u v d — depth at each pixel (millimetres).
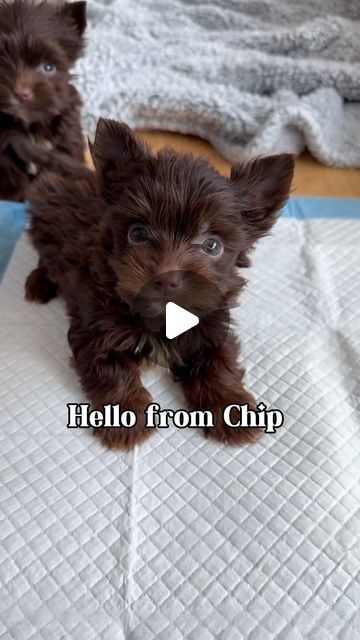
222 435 255
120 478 242
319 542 221
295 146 507
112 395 259
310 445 251
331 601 206
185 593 209
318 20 556
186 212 217
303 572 213
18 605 205
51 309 314
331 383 279
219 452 251
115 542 222
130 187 227
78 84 507
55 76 393
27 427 257
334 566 215
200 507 233
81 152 436
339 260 344
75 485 239
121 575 214
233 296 254
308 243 356
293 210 391
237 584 211
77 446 252
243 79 548
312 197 407
